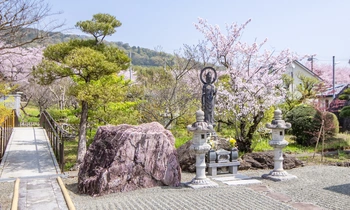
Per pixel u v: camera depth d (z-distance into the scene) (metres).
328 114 14.81
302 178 8.43
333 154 12.80
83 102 10.49
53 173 8.74
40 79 10.00
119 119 11.51
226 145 10.00
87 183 7.06
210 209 5.69
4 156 10.65
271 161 10.09
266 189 7.21
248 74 12.83
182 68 17.78
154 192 7.04
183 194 6.80
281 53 12.98
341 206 5.85
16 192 6.62
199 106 14.73
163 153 7.79
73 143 15.43
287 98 17.34
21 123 21.98
